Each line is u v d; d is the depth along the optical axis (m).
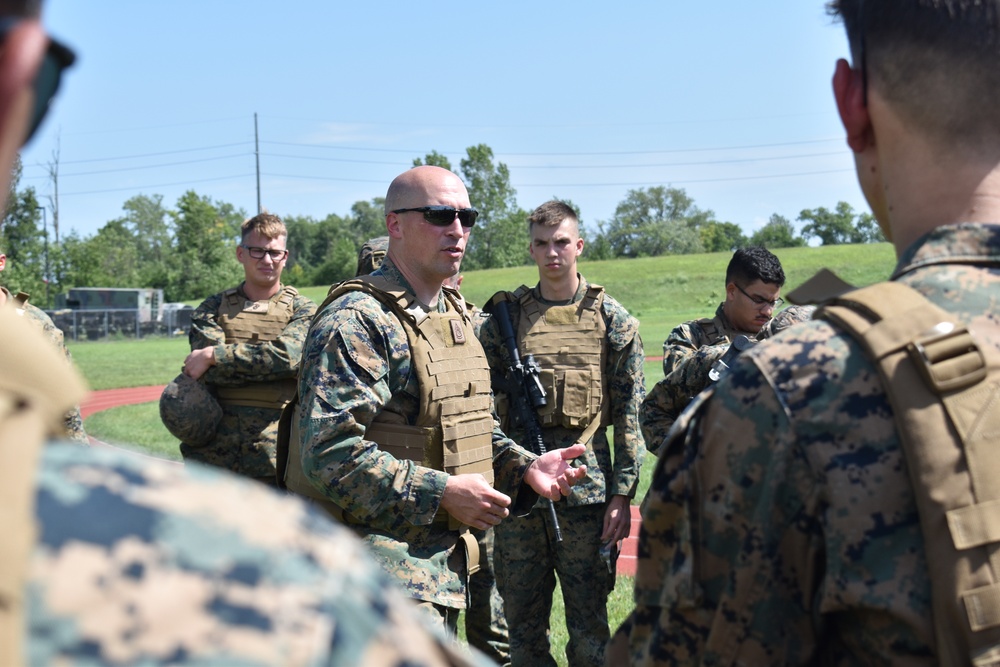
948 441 1.14
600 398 4.75
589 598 4.65
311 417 3.03
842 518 1.18
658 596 1.38
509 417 4.83
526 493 3.59
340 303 3.19
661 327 33.38
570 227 4.84
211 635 0.55
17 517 0.55
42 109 0.71
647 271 52.19
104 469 0.61
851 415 1.19
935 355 1.16
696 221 126.31
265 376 5.49
